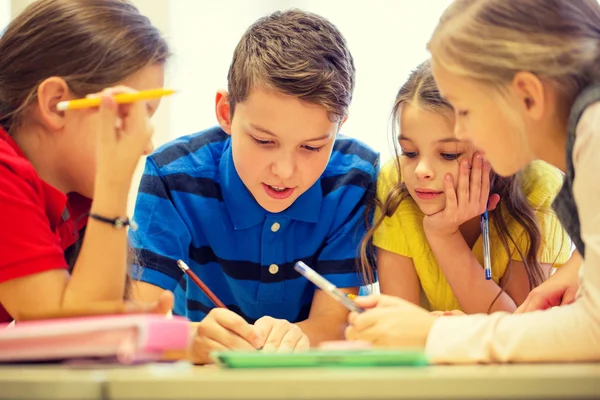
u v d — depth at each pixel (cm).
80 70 105
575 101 93
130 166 96
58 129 105
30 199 99
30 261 95
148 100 107
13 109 107
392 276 147
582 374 59
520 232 145
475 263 142
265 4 212
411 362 69
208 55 211
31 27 108
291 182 131
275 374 60
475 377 58
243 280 145
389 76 206
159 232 139
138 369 68
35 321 80
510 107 96
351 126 205
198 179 146
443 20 104
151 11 212
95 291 94
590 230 85
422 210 141
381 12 207
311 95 124
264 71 125
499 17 96
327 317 142
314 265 147
